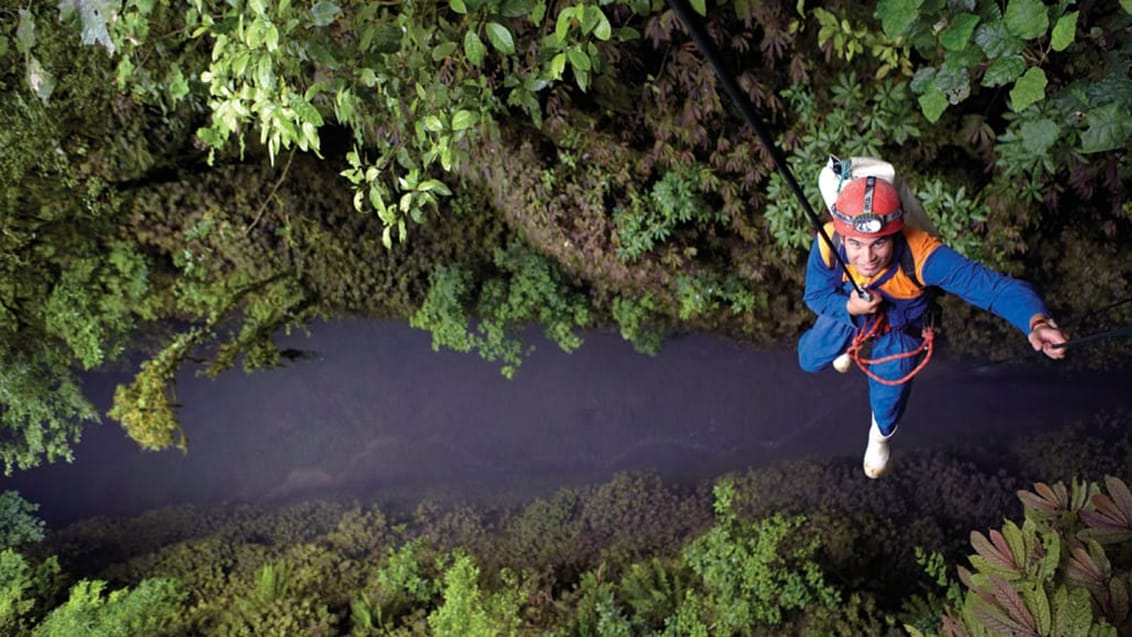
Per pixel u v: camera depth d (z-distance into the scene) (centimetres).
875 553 904
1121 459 889
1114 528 334
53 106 870
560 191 892
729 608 865
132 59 750
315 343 1084
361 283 1024
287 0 449
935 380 956
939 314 393
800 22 740
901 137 768
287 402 1122
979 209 805
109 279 1018
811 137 795
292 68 507
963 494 927
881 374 405
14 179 900
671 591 928
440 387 1088
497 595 941
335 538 1089
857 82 773
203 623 1007
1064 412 932
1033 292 322
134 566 1097
